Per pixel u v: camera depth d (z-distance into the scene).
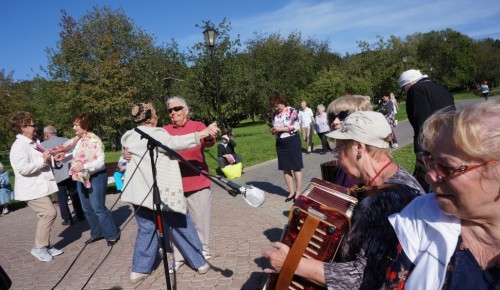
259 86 24.58
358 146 1.67
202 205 4.18
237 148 17.12
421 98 4.20
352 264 1.42
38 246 5.07
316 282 1.47
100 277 4.29
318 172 8.90
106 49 24.97
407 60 38.22
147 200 3.52
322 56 48.94
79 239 5.90
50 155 4.91
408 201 1.43
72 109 25.80
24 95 22.47
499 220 1.08
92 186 5.18
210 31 8.37
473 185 1.04
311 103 29.11
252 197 2.63
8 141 19.78
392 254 1.33
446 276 1.14
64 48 24.77
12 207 9.48
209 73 19.91
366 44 37.19
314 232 1.50
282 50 36.88
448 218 1.18
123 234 5.88
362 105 2.42
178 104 3.99
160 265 4.39
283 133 6.21
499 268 1.09
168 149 2.85
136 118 3.66
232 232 5.26
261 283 3.65
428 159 1.16
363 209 1.45
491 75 56.47
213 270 4.05
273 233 5.05
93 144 5.12
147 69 24.50
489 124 1.03
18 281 4.48
